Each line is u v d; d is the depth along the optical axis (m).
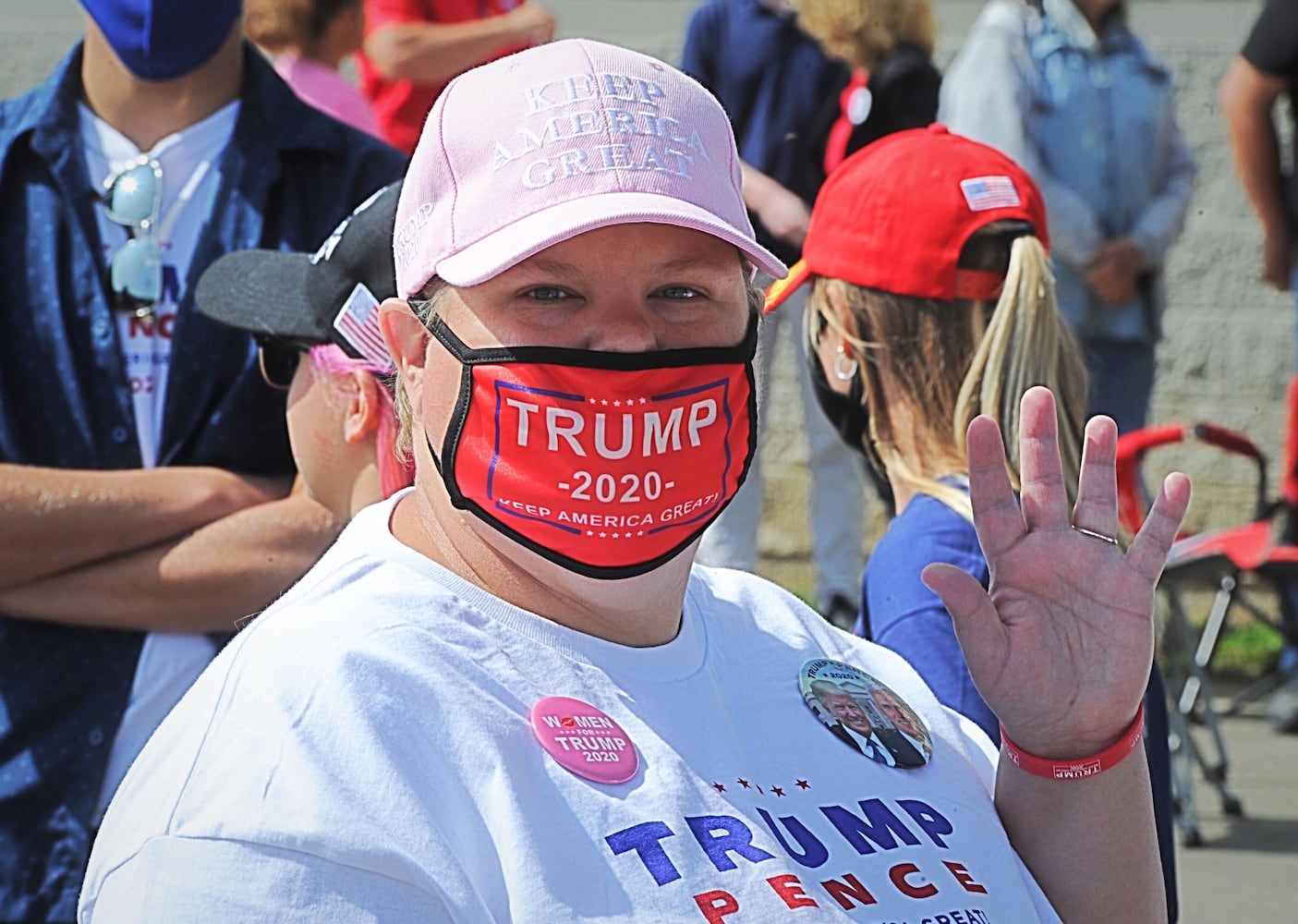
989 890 1.59
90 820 2.46
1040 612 1.69
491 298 1.48
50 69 7.00
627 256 1.47
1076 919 1.72
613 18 6.92
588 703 1.47
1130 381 5.51
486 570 1.54
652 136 1.48
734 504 4.96
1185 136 7.08
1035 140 5.36
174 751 1.40
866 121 4.74
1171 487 1.68
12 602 2.46
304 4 4.17
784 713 1.62
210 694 1.42
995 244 2.32
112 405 2.55
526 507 1.49
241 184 2.63
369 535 1.57
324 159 2.72
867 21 4.73
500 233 1.45
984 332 2.33
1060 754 1.71
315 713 1.36
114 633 2.51
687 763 1.48
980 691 1.71
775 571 6.82
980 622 1.67
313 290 2.15
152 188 2.58
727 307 1.54
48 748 2.46
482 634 1.47
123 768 2.49
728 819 1.46
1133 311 5.44
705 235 1.50
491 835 1.37
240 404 2.56
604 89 1.49
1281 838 4.57
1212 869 4.32
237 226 2.61
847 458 5.25
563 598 1.54
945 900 1.53
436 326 1.51
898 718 1.70
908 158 2.38
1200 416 7.12
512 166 1.46
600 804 1.40
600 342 1.47
